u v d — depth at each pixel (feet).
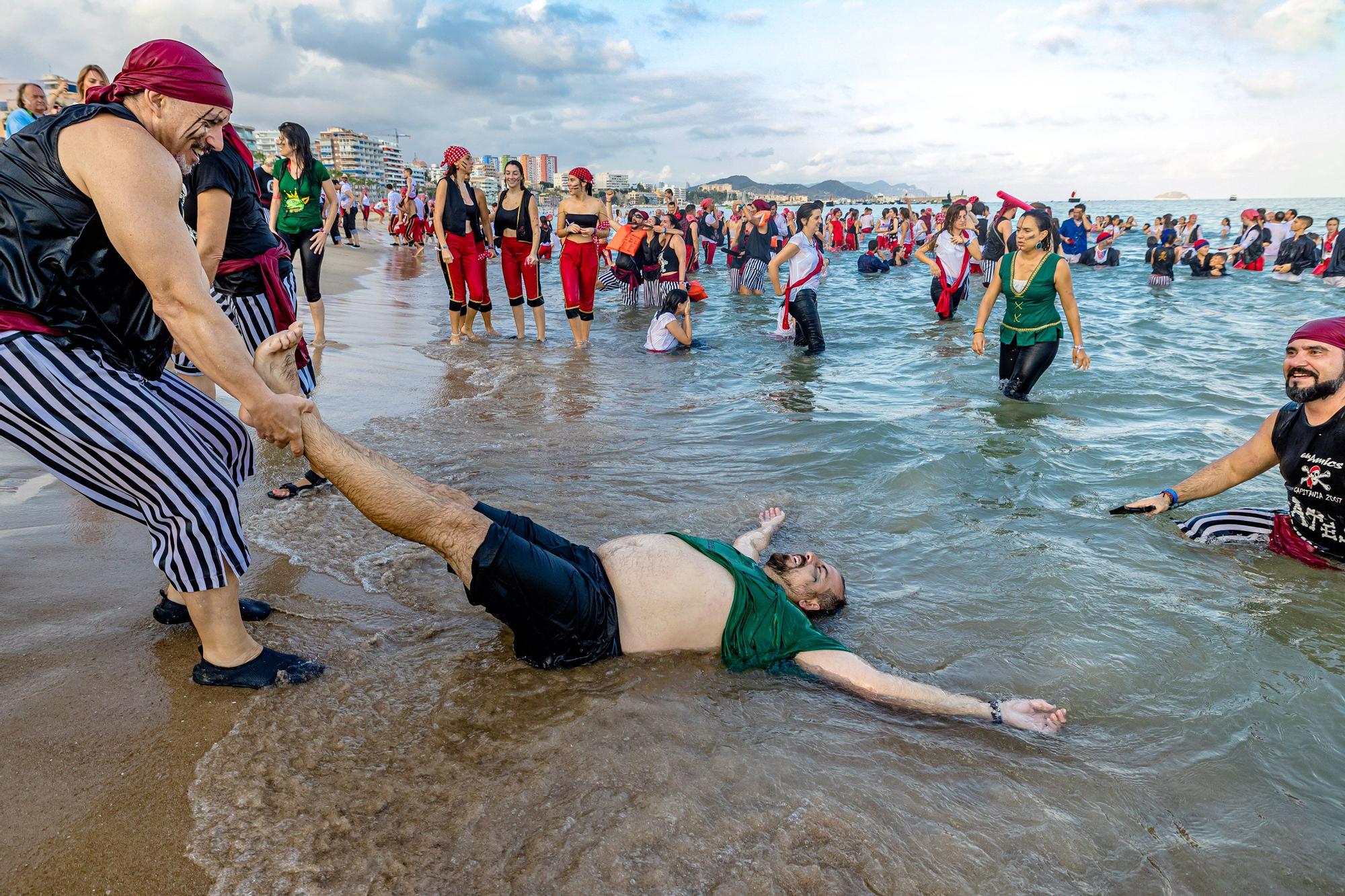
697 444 18.93
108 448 7.30
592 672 9.45
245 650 8.61
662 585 10.02
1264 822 7.48
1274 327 38.22
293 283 14.32
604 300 49.01
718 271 69.72
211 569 7.94
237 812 6.81
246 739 7.72
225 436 9.12
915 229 87.04
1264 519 13.41
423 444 17.74
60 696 8.09
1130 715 9.12
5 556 10.86
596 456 17.69
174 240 6.97
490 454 17.30
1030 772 8.11
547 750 7.89
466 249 30.09
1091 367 28.09
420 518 8.52
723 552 10.63
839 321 40.14
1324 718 9.00
